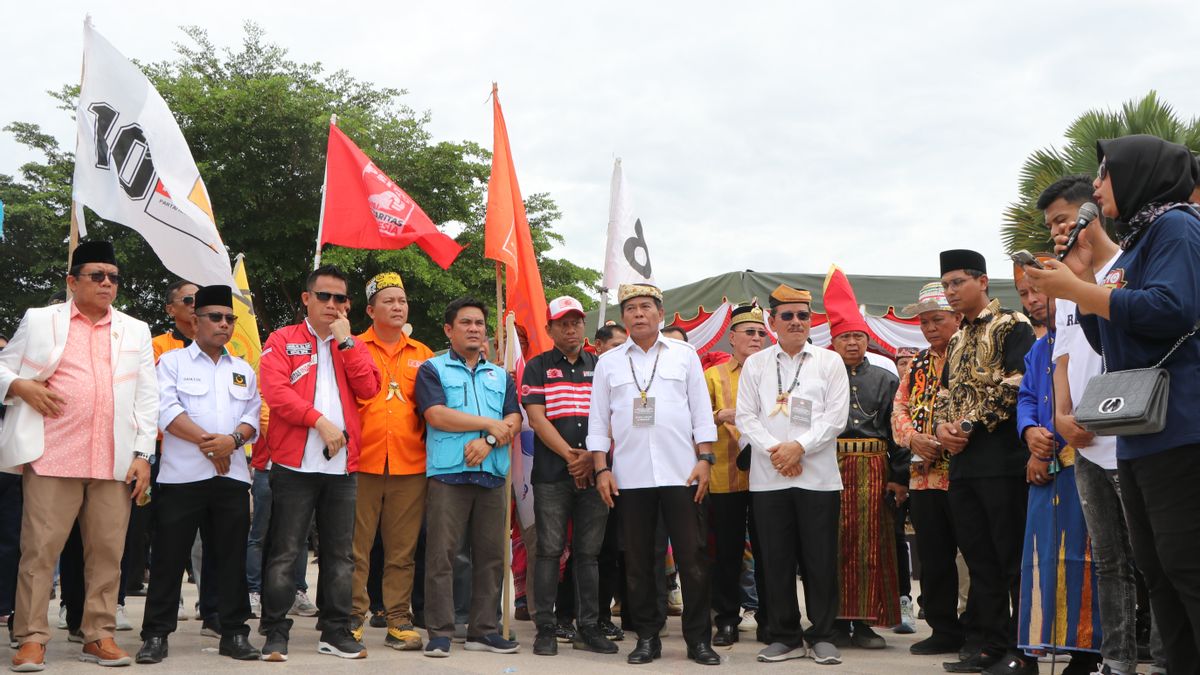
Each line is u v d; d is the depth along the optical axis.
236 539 5.59
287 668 5.14
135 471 5.43
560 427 6.24
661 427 5.84
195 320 5.93
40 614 5.11
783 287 6.12
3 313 20.59
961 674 5.34
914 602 9.00
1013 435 5.31
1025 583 4.95
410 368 6.39
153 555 5.49
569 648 6.22
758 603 6.74
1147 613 5.89
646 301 6.04
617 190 8.20
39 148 21.98
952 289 5.60
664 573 6.83
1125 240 3.44
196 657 5.51
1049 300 4.91
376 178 7.39
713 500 6.58
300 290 21.94
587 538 6.20
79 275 5.48
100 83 6.48
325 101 20.97
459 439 5.89
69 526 5.28
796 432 5.81
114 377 5.43
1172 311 3.11
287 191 20.84
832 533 5.80
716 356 8.04
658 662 5.67
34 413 5.23
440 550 5.82
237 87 20.86
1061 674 5.29
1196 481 3.13
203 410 5.67
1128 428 3.14
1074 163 15.20
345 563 5.68
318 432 5.54
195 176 6.80
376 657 5.61
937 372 6.10
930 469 6.05
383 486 6.17
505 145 7.65
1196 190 3.74
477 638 6.00
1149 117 15.05
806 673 5.32
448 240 7.47
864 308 11.66
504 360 7.18
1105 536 4.42
